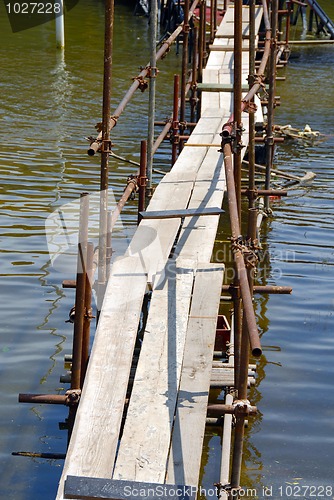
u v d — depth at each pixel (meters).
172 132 15.23
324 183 17.27
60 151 18.48
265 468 8.25
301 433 8.83
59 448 8.42
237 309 8.88
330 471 8.25
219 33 20.69
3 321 10.74
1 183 15.96
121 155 18.27
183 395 7.41
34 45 31.48
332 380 9.84
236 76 9.08
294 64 30.08
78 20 37.06
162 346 7.96
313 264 13.07
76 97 23.91
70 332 10.59
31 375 9.60
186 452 6.80
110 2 8.95
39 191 15.62
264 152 18.09
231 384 8.99
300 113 23.08
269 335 10.80
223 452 8.18
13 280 11.85
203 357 7.86
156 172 15.94
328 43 34.25
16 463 8.16
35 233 13.51
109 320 8.27
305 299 11.85
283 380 9.81
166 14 36.31
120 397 7.32
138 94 24.56
